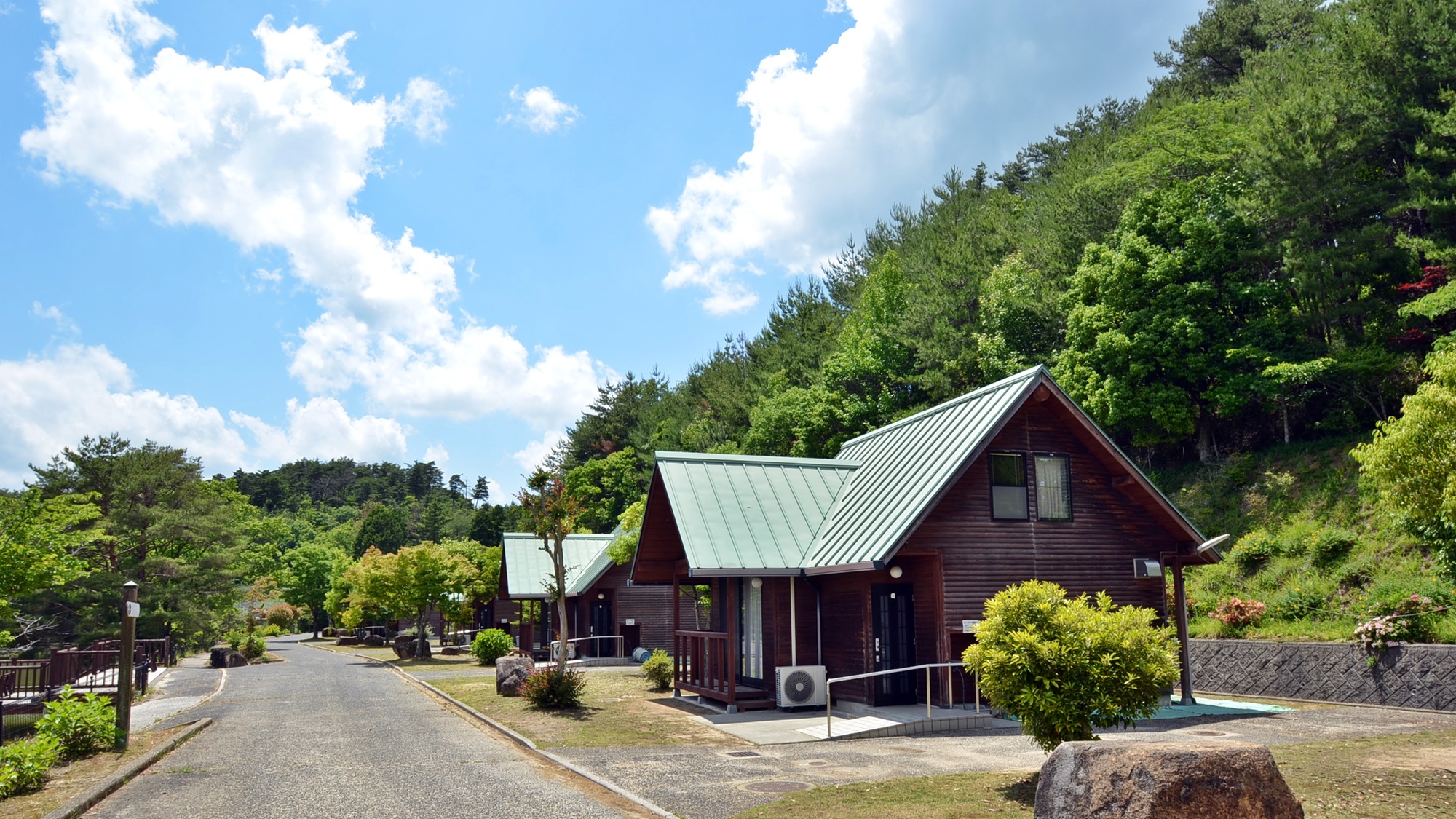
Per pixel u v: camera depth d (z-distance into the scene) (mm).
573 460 77750
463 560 42500
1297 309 26609
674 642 20906
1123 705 9984
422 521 101188
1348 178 24812
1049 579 16906
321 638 73562
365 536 92000
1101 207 32875
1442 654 14930
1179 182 28281
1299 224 25422
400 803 9789
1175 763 6543
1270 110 26906
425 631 40250
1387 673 15781
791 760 12227
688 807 9375
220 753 13547
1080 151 45719
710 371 67438
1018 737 13812
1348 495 22531
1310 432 26688
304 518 130875
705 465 19734
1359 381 23656
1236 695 18672
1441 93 23000
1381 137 24688
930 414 19625
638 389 80500
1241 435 29016
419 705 20453
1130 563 17562
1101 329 27984
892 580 17062
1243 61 43406
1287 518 23516
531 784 10852
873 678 16500
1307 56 31047
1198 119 31031
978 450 16016
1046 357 32906
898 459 18812
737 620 20141
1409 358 23875
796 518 18859
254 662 40500
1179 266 26344
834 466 20828
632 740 14305
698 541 17406
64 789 10703
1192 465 28891
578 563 40656
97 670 25812
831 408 39719
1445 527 13023
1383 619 16047
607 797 10023
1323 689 16906
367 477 163500
